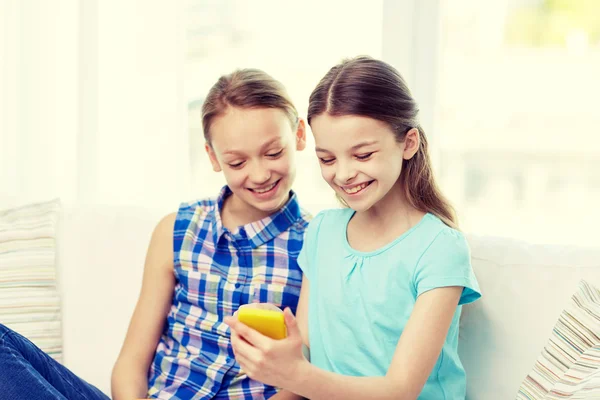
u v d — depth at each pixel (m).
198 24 1.99
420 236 1.20
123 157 1.96
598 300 1.18
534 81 1.98
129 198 1.96
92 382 1.49
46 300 1.49
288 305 1.35
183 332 1.37
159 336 1.42
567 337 1.16
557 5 1.94
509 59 1.96
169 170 1.96
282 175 1.30
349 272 1.24
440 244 1.17
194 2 1.98
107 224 1.58
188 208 1.46
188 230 1.42
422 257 1.17
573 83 1.97
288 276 1.35
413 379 1.08
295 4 1.91
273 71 1.94
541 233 2.05
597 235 2.08
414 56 1.80
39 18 1.93
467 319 1.30
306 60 1.91
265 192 1.29
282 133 1.28
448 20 1.93
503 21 1.94
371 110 1.11
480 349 1.28
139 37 1.94
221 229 1.38
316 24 1.89
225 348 1.32
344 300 1.23
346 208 1.34
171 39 1.94
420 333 1.11
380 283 1.20
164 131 1.95
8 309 1.46
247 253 1.37
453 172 2.01
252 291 1.34
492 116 1.99
